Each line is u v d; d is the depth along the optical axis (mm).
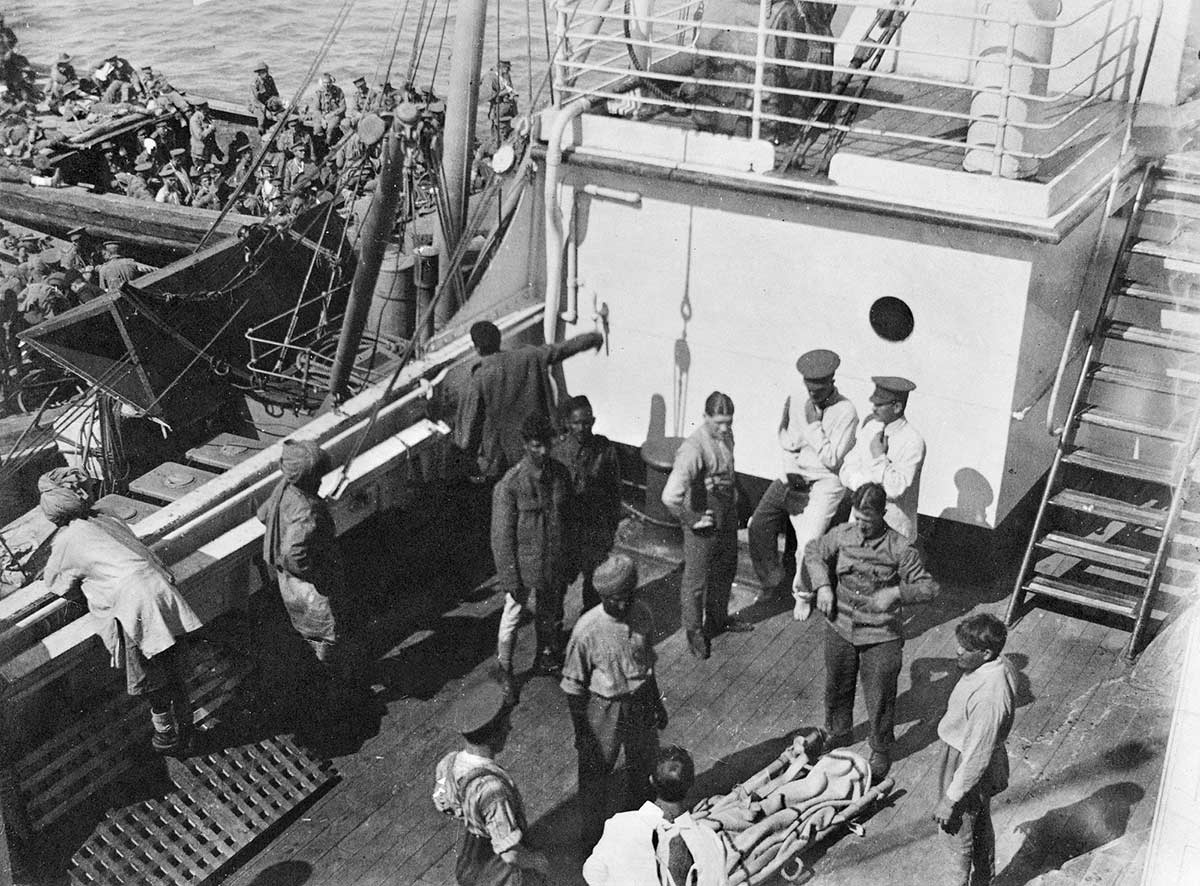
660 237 8688
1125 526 8688
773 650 8016
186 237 16891
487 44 26203
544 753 7305
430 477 9125
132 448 10211
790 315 8469
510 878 5891
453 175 10930
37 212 17594
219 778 7012
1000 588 8484
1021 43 7523
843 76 9180
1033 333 7914
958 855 6180
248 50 25938
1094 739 7227
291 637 7828
